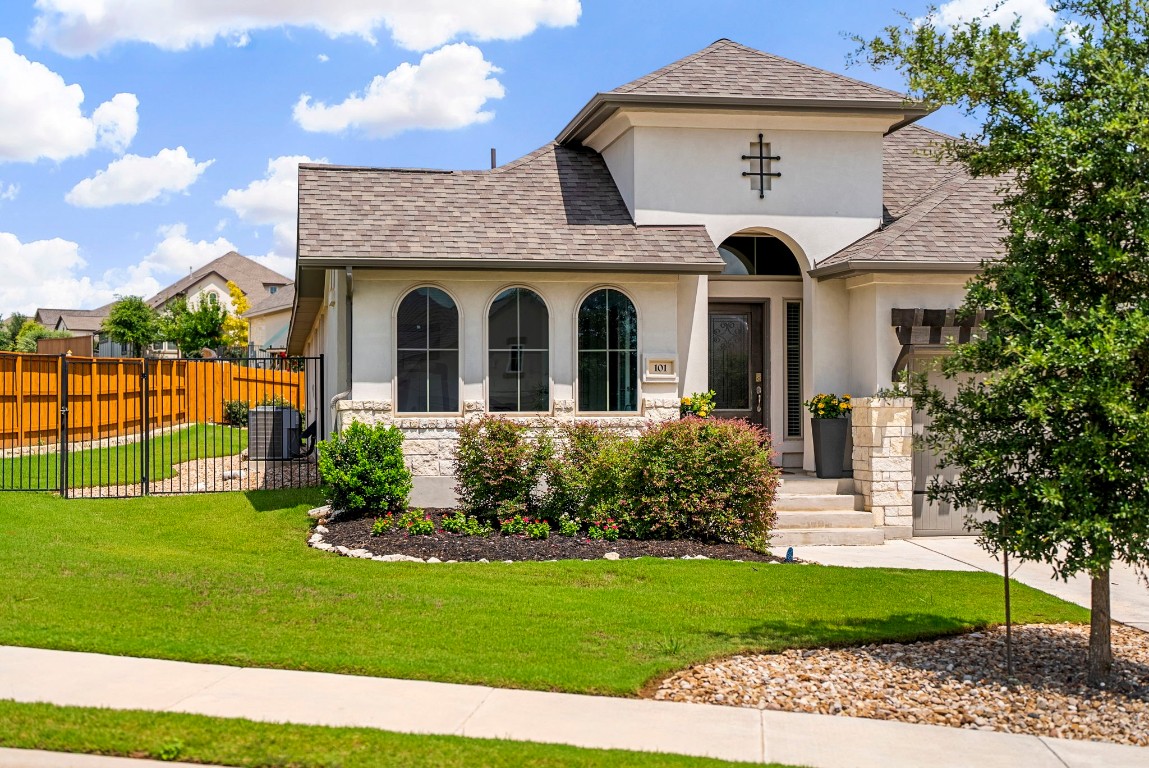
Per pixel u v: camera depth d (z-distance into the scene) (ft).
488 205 49.37
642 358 47.44
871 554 42.29
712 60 52.75
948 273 46.34
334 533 41.04
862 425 46.98
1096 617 24.95
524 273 46.65
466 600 29.99
